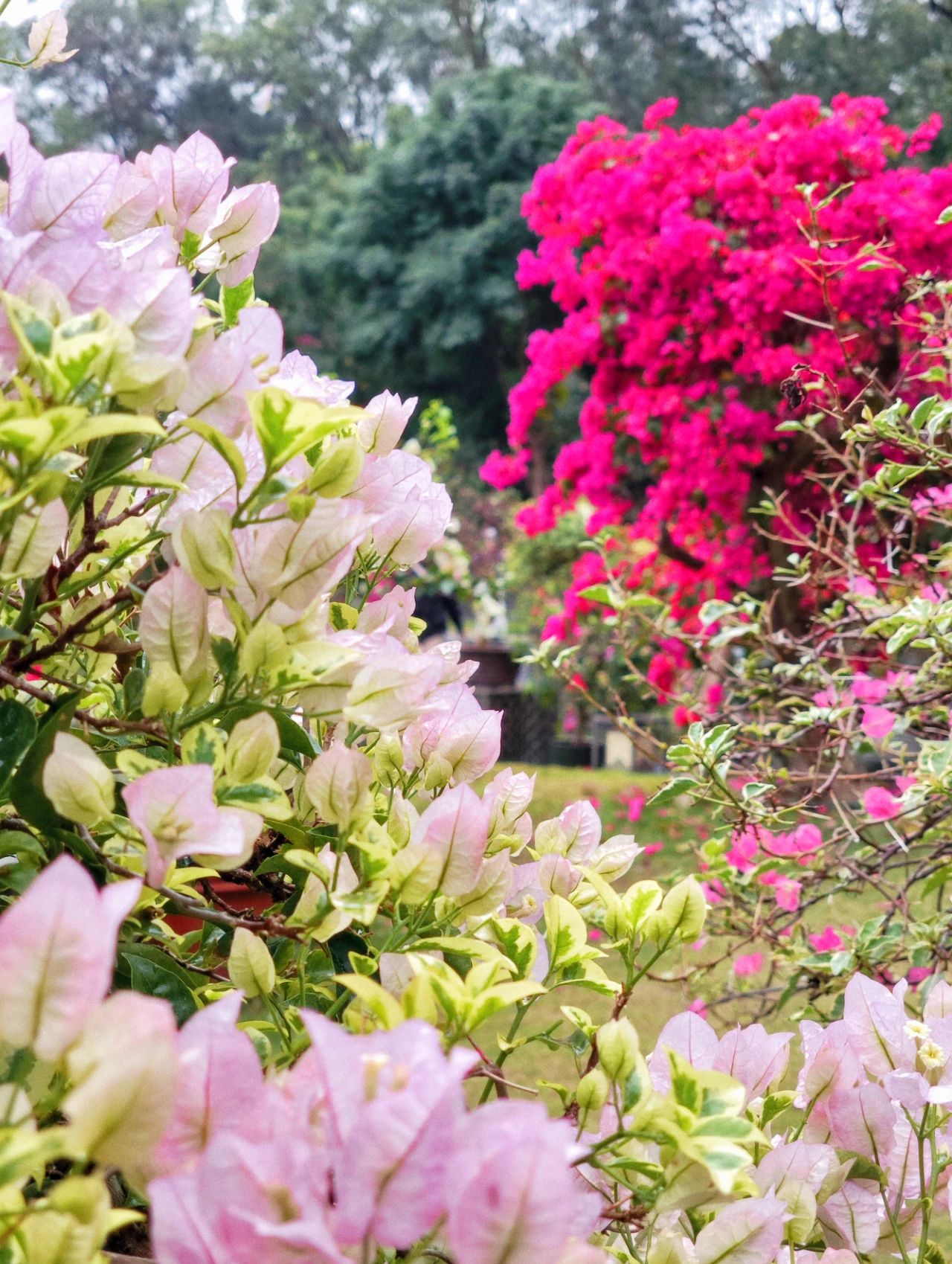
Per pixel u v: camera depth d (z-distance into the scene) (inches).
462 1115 22.1
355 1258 21.5
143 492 44.2
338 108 1472.7
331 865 36.9
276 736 32.3
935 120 193.0
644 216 222.5
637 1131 30.6
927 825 86.3
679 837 224.8
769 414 208.8
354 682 33.6
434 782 42.6
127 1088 20.2
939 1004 44.1
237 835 28.4
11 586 33.1
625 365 238.2
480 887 37.8
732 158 214.2
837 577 111.7
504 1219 20.6
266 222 42.3
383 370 921.5
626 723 105.0
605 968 147.0
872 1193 38.9
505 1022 134.3
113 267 34.8
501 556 582.6
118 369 28.2
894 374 190.1
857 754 105.1
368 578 48.2
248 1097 24.0
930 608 79.1
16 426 25.2
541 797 281.7
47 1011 20.4
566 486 246.4
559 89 903.7
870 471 121.5
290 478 32.8
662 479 241.3
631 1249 36.9
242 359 32.0
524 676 559.8
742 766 101.0
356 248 908.0
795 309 198.4
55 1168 40.1
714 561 229.0
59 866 20.3
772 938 89.9
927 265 181.5
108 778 30.5
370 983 27.5
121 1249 42.8
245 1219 20.3
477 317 844.6
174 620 32.1
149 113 1514.5
